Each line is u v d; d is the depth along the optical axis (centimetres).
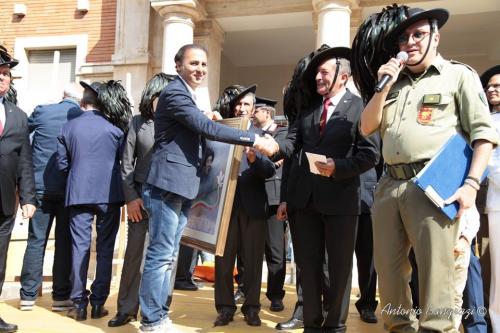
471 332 323
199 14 909
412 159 243
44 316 391
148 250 319
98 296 387
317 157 288
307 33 1109
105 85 410
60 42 1074
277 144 308
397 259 253
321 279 316
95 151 388
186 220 335
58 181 419
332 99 321
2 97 366
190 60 321
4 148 347
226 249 366
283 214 385
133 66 996
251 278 368
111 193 388
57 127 432
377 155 298
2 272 348
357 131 306
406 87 255
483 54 1202
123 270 366
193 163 317
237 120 338
